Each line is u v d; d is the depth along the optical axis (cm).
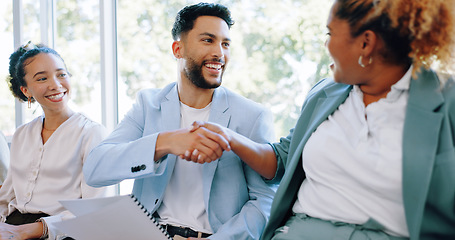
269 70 190
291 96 188
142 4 208
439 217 92
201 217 138
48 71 168
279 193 114
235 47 193
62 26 224
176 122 143
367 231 98
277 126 191
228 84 195
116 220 104
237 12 192
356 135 100
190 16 139
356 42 95
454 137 91
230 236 125
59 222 107
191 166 139
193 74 139
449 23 89
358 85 105
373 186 96
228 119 142
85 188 164
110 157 133
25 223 163
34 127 174
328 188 104
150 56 208
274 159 129
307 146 108
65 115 174
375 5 91
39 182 168
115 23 213
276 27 188
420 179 89
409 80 96
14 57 179
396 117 96
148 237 108
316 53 182
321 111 112
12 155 173
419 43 91
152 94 153
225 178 138
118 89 215
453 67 93
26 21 233
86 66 219
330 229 101
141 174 127
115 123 217
